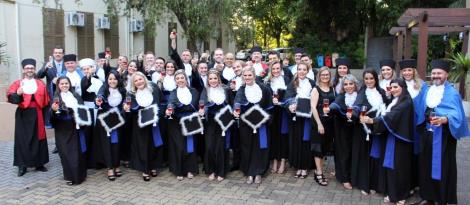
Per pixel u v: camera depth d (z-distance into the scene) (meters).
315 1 24.66
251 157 6.49
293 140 6.61
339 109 5.97
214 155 6.57
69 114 6.22
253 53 7.84
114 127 6.53
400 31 16.84
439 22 11.97
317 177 6.35
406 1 21.73
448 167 5.16
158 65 7.65
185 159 6.65
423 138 5.27
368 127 5.62
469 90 12.25
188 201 5.71
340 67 6.42
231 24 16.58
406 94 5.42
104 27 16.50
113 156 6.61
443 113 5.04
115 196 5.89
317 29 26.14
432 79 5.24
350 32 26.34
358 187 6.04
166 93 6.99
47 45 14.57
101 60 8.10
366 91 5.78
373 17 24.94
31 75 6.88
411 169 5.61
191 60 8.28
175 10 15.41
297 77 6.52
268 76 7.04
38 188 6.20
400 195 5.52
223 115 6.44
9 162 7.51
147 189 6.18
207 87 6.61
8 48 13.40
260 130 6.45
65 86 6.26
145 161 6.54
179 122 6.54
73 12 15.25
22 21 13.73
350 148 6.16
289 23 26.36
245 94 6.42
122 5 17.44
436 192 5.25
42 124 6.95
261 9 26.94
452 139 5.16
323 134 6.18
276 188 6.20
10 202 5.65
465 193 5.86
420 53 11.08
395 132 5.36
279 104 6.62
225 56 8.00
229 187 6.25
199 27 15.23
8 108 9.20
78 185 6.34
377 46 24.91
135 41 18.67
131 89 6.61
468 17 11.24
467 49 13.80
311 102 6.17
